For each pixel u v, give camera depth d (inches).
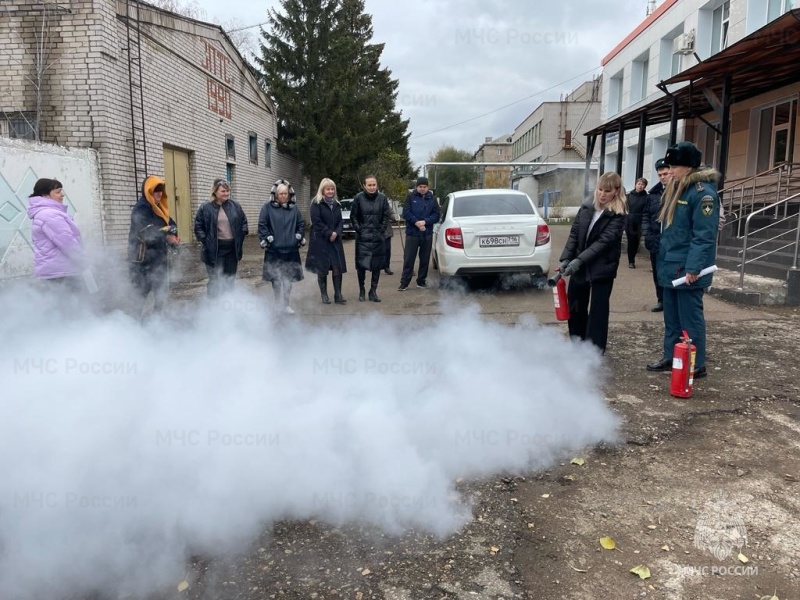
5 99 404.2
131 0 436.5
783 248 356.2
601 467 127.2
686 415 154.8
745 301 290.5
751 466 127.3
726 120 420.8
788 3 472.1
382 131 1027.3
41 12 394.6
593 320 189.9
